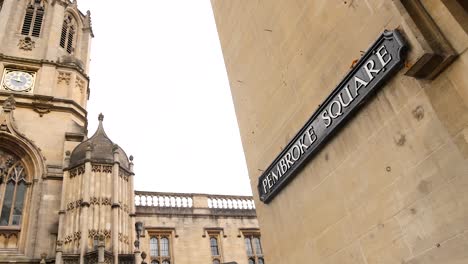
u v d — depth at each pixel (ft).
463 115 12.09
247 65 29.14
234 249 101.09
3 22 92.48
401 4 14.35
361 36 17.03
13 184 70.74
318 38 20.44
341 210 17.53
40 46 94.12
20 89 83.66
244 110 28.84
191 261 94.27
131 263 58.75
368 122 16.12
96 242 59.31
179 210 102.47
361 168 16.43
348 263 16.93
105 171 68.39
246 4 30.01
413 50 13.53
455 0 12.72
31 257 60.90
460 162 12.03
